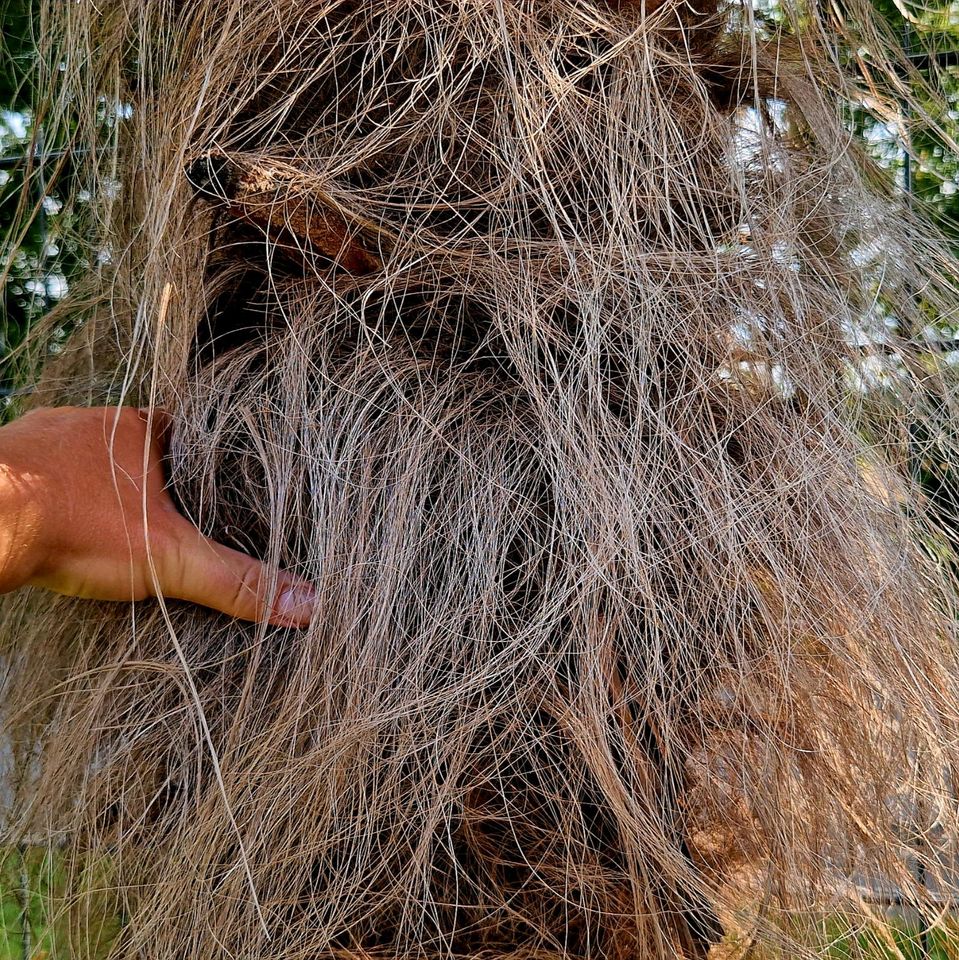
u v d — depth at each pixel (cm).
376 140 51
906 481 56
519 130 50
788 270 52
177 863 48
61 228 69
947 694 51
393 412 51
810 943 48
